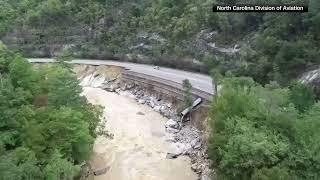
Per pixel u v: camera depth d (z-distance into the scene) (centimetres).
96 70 11069
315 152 4384
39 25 12850
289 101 5369
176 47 9762
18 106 5225
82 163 5403
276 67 6750
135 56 10988
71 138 5072
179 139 7162
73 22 12581
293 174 4291
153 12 11169
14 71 5822
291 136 4656
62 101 5778
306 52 6594
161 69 9894
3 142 4522
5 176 3697
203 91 7519
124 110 8662
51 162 4562
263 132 4650
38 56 12625
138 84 9725
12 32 12900
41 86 5997
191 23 9738
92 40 12100
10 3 13662
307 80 6188
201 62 9119
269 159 4391
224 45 8694
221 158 4938
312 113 4862
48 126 4981
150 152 6819
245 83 6028
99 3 12581
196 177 5997
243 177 4503
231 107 5191
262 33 7725
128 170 6291
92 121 6028
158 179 6019
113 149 6931
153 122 7988
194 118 7469
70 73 6812
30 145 4669
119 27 11731
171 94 8481
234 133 4819
